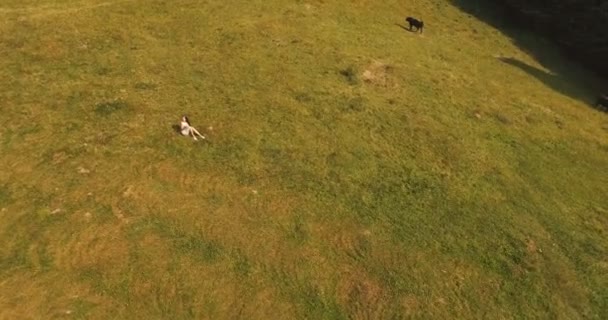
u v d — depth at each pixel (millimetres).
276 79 28953
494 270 20078
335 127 25969
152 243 19188
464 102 29875
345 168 23562
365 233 20672
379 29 36656
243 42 32094
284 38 33125
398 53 33781
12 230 19031
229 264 18859
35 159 22062
